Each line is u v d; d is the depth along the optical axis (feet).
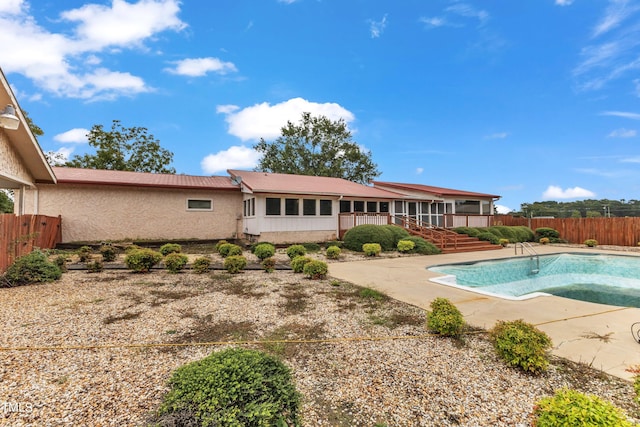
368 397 9.26
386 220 55.72
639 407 8.68
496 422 8.15
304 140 105.70
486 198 74.33
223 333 13.99
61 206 41.39
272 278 26.13
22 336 12.96
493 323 15.71
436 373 10.71
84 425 7.65
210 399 6.64
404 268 31.68
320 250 44.96
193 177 55.83
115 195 44.37
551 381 10.19
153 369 10.57
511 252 48.14
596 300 27.37
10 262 23.18
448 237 50.75
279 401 7.06
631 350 12.41
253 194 45.85
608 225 58.08
